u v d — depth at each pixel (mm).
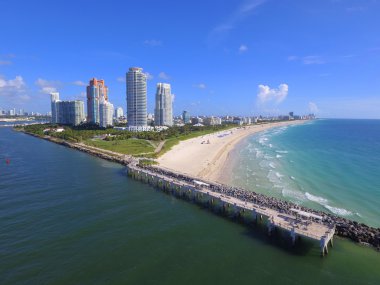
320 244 45125
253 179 92000
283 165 115188
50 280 38281
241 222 58062
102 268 41156
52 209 63500
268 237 51469
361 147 169875
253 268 41719
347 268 41656
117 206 66750
